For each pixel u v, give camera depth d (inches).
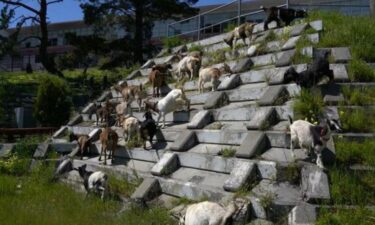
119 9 1270.9
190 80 575.2
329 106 373.7
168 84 599.5
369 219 270.2
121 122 532.4
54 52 2319.1
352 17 559.2
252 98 448.8
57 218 324.2
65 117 797.2
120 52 1277.1
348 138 340.8
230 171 352.8
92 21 1264.8
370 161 318.0
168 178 388.5
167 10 1230.9
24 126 885.2
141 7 1251.2
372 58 450.3
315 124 342.3
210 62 609.9
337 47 461.4
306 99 374.9
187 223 280.7
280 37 546.9
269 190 307.9
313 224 269.6
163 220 324.8
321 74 389.1
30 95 1095.6
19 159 549.6
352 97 381.7
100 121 619.8
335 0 913.5
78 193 419.8
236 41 613.6
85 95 1045.8
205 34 1119.6
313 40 492.4
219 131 404.8
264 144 356.2
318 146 308.5
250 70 509.4
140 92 565.9
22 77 1432.1
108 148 480.4
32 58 2381.9
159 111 486.0
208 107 467.5
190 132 429.4
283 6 667.4
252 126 382.0
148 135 459.8
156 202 367.9
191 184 356.8
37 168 523.5
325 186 291.0
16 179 482.3
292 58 460.4
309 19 556.7
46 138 653.3
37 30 2049.7
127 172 430.3
